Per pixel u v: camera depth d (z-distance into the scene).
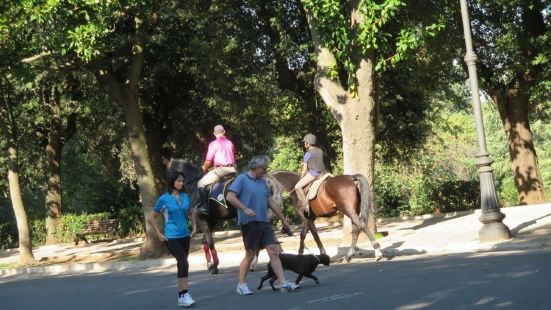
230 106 29.38
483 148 16.73
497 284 9.59
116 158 40.41
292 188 16.78
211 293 11.99
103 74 23.06
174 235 10.34
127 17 25.28
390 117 34.50
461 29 29.94
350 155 20.52
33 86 30.42
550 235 16.06
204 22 27.03
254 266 16.19
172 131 33.91
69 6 19.80
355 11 20.05
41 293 15.20
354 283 11.28
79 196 51.66
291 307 9.23
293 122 32.81
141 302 11.69
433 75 32.09
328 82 20.72
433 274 11.35
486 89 31.16
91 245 32.56
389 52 25.83
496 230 16.23
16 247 41.47
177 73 29.22
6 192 42.97
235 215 16.61
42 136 36.28
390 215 39.53
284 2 29.25
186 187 17.52
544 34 27.30
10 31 20.38
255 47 30.09
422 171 42.09
